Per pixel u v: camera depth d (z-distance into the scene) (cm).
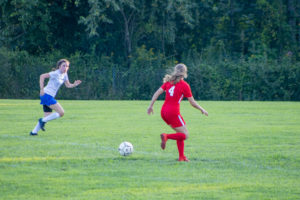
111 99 11025
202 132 4234
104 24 13488
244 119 5544
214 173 2439
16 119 5319
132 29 13825
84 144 3431
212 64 11338
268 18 14300
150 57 12675
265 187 2136
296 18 14750
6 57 10744
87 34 12938
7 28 12469
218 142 3606
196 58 12444
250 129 4478
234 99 10931
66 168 2545
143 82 11100
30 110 6631
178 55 14975
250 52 14062
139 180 2259
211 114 6266
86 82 10994
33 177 2303
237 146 3400
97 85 11031
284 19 14338
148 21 13638
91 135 3962
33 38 13038
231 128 4566
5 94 10775
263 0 14100
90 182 2206
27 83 10875
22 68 10888
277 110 7050
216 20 14850
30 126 4606
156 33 14025
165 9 12975
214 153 3081
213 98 10950
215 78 10931
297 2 14712
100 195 1972
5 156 2892
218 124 4950
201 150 3209
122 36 13875
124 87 11144
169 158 2883
